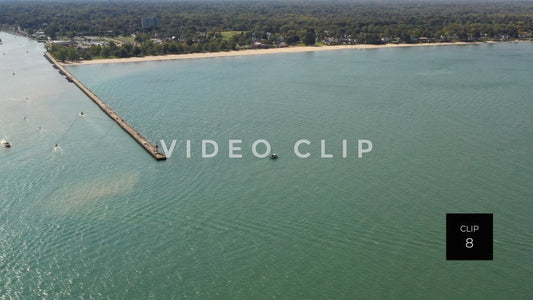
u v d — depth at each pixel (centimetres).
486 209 11575
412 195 12294
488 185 12775
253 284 9281
